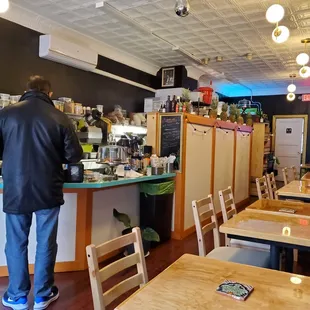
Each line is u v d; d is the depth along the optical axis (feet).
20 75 13.99
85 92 17.47
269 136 29.30
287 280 4.52
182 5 9.20
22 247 7.97
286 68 23.08
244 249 8.39
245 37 16.65
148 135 14.96
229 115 19.93
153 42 17.69
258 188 12.73
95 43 17.58
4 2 9.02
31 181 7.55
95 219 11.09
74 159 8.25
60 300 8.55
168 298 3.98
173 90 22.31
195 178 15.39
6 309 8.01
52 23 14.92
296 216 7.89
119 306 3.79
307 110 30.91
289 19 13.87
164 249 12.86
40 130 7.61
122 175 11.85
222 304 3.84
